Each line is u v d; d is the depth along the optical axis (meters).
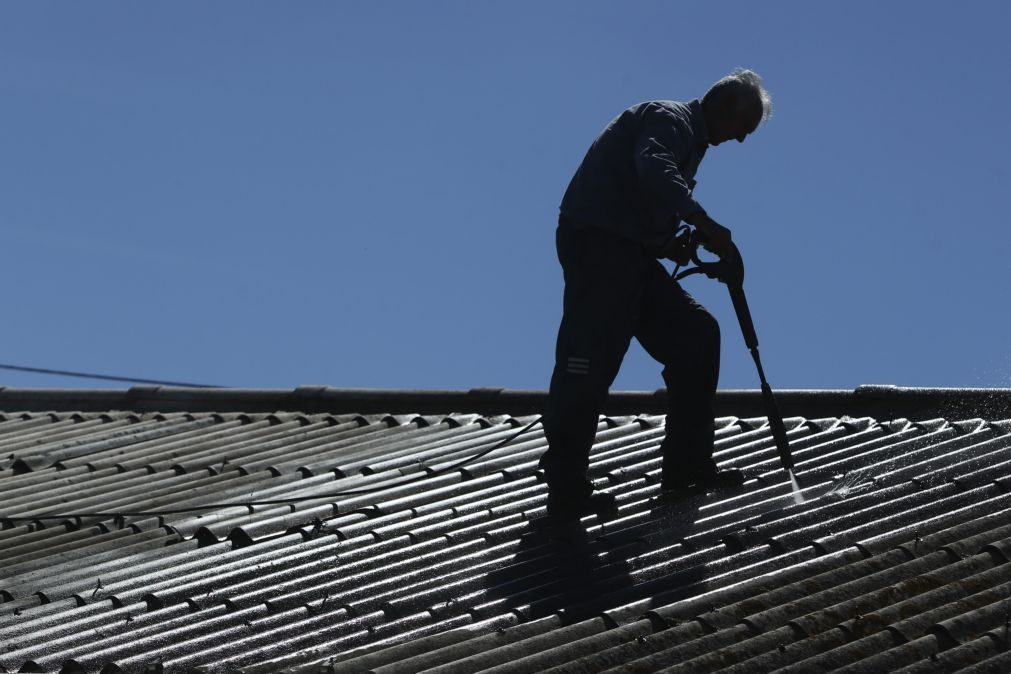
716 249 8.23
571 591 7.52
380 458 10.98
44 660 7.02
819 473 9.20
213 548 8.94
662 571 7.76
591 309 8.59
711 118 8.77
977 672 6.17
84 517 9.98
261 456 11.73
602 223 8.57
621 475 9.60
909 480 8.78
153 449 12.56
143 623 7.54
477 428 11.88
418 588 7.77
